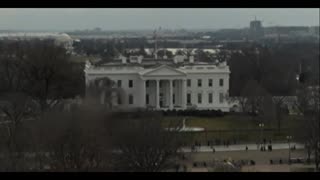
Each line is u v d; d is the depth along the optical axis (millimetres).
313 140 169750
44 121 139250
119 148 134125
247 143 198250
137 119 150375
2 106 189500
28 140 140875
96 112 136375
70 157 128500
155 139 137125
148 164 133625
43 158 132000
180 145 153000
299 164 164250
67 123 133125
